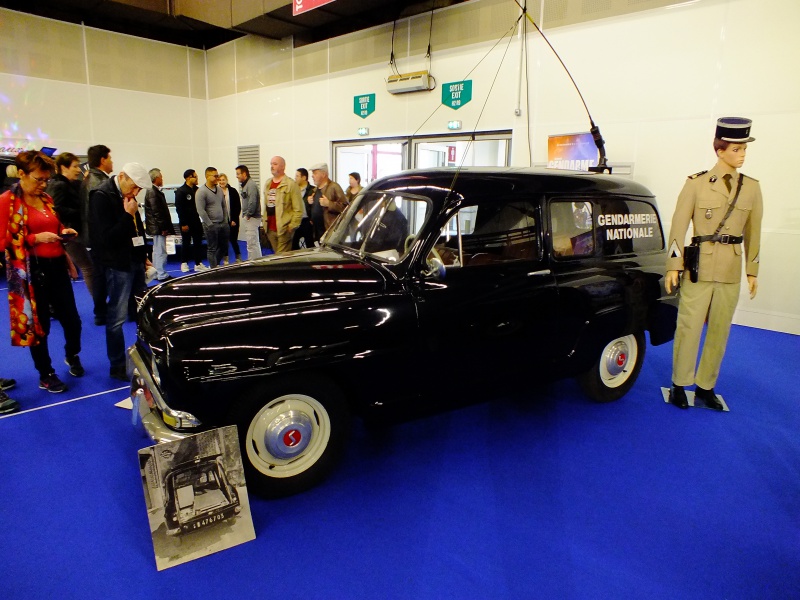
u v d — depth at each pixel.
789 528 2.29
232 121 11.37
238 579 1.94
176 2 9.92
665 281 3.34
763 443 3.04
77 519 2.27
